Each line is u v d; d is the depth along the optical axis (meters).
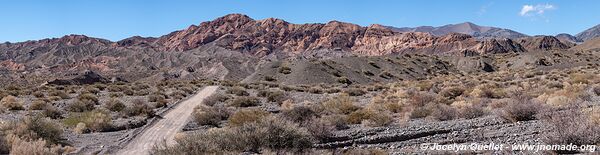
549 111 19.84
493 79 69.00
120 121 27.88
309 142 16.91
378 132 19.91
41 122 20.09
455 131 19.36
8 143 15.73
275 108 37.22
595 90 33.81
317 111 28.75
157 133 23.64
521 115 20.66
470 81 65.12
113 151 18.38
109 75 163.75
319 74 79.94
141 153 17.83
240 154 15.16
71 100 44.56
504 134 17.48
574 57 123.00
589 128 14.26
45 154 15.45
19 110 35.19
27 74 185.75
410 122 23.25
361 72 90.12
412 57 120.62
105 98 48.84
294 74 79.19
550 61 118.12
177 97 48.62
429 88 54.03
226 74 129.75
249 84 70.75
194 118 28.81
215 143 15.54
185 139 15.77
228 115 29.22
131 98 48.72
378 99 38.91
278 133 16.19
